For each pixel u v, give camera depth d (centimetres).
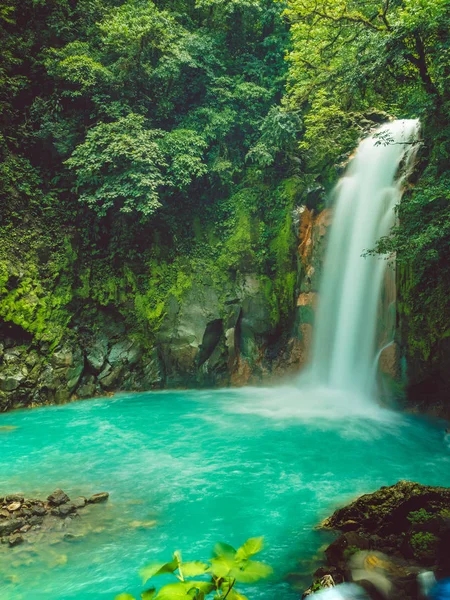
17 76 1672
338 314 1496
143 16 1628
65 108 1738
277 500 793
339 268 1513
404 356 1269
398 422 1227
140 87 1766
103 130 1619
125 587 565
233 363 1659
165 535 684
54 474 925
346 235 1513
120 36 1648
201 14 2036
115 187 1595
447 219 1092
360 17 1395
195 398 1527
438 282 1223
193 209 1802
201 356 1648
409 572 515
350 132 1700
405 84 1423
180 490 841
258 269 1697
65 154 1680
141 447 1080
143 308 1683
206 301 1678
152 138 1703
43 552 641
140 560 621
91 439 1144
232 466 952
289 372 1611
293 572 583
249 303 1669
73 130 1691
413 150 1392
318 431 1169
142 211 1600
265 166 1761
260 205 1755
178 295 1683
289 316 1656
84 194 1622
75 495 827
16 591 560
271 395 1534
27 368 1468
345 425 1210
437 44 1124
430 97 1192
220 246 1752
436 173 1218
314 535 671
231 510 759
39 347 1507
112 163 1600
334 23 1457
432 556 545
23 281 1520
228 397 1530
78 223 1709
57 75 1662
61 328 1560
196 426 1231
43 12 1772
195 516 741
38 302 1525
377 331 1368
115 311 1694
